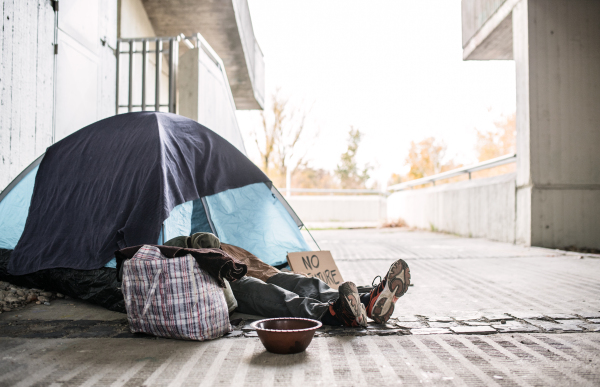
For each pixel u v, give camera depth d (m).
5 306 3.42
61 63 5.61
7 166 4.65
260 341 2.56
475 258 6.81
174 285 2.54
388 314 2.79
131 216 3.25
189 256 2.55
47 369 2.11
